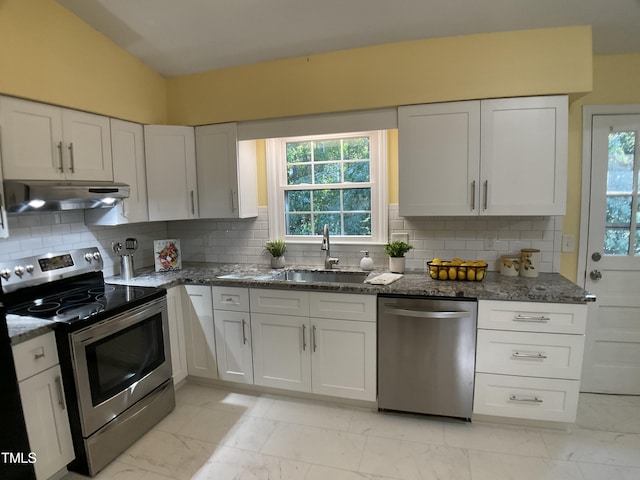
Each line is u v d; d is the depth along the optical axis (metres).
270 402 2.66
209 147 2.94
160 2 2.16
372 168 2.98
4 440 1.65
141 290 2.46
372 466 2.01
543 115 2.27
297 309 2.54
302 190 3.21
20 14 1.98
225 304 2.70
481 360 2.24
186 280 2.76
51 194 2.03
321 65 2.59
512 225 2.67
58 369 1.90
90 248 2.65
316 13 2.22
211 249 3.41
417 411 2.39
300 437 2.27
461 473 1.95
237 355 2.73
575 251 2.66
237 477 1.96
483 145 2.37
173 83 2.96
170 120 3.00
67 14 2.22
